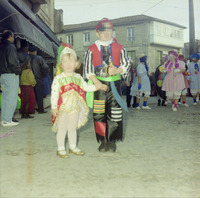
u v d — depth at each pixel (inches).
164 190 86.6
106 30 129.0
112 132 132.0
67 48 128.5
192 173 102.0
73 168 108.5
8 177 98.5
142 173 102.3
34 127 205.2
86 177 98.3
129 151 134.0
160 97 374.3
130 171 104.6
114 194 83.8
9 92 211.8
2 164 113.9
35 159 121.0
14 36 236.7
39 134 177.6
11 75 210.8
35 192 85.6
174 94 305.4
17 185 91.3
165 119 243.1
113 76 130.9
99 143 137.8
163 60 370.9
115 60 129.6
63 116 126.2
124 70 130.1
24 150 136.6
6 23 230.5
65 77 128.0
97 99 131.0
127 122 226.2
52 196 82.7
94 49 129.9
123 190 86.7
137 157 123.4
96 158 122.3
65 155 123.5
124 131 186.4
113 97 130.7
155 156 125.0
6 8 238.8
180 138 163.5
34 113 282.5
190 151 133.4
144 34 1387.8
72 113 127.8
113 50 129.8
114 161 117.6
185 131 185.9
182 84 303.6
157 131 185.9
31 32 282.4
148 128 197.8
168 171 104.4
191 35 681.6
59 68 130.6
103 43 130.6
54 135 174.2
